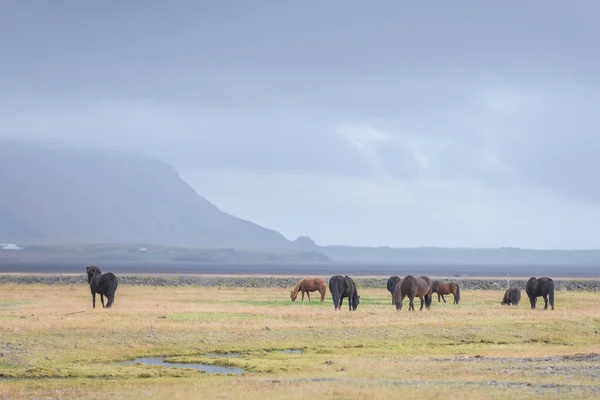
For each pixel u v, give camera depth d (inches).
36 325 3073.3
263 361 2420.0
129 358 2513.5
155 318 3447.3
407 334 3043.8
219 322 3294.8
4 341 2662.4
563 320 3469.5
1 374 2167.8
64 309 4087.1
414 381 1923.0
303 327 3161.9
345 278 4148.6
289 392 1733.5
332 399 1627.7
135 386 1935.3
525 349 2773.1
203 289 7263.8
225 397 1681.8
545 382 1881.2
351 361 2411.4
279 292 6574.8
